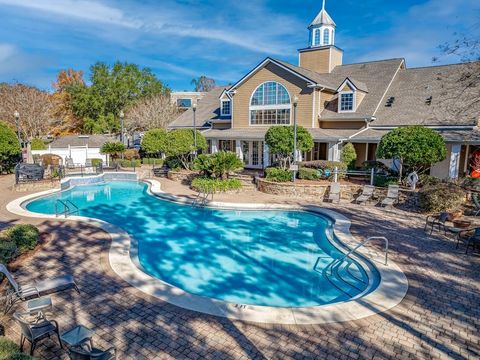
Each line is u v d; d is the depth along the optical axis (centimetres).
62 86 7006
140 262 1188
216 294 968
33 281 925
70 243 1251
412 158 1833
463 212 1620
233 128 3422
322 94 2961
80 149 3816
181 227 1611
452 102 2212
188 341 656
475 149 2406
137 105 5738
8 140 2842
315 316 750
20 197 2127
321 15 3450
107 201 2188
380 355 615
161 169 3228
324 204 1969
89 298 830
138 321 727
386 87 2916
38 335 600
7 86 5181
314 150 3006
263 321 729
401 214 1717
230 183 2303
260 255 1266
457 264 1055
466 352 627
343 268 1120
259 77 3161
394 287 892
